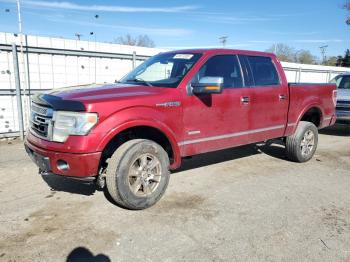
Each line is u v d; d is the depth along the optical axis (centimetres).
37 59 874
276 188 512
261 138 573
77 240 345
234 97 513
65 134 371
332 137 987
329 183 542
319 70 1902
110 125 378
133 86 450
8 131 856
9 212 408
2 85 832
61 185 502
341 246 346
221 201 455
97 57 981
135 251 329
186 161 652
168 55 536
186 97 452
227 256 323
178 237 356
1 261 306
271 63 593
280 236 363
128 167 396
